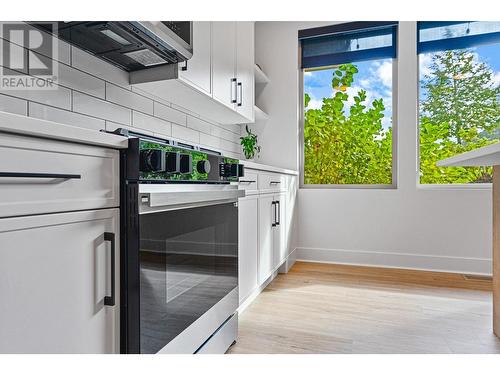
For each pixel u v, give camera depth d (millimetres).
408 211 2887
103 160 864
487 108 2775
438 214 2807
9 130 623
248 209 1890
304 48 3236
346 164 3164
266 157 3268
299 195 3193
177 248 1099
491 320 1790
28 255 672
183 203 1111
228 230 1524
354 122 3145
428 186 2879
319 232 3139
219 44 1956
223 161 1487
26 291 668
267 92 3275
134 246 906
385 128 3047
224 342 1445
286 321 1785
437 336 1604
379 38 2994
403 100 2891
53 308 723
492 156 1248
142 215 917
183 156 1118
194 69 1689
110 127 1593
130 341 906
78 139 760
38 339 692
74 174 773
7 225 631
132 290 905
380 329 1683
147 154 915
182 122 2188
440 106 2887
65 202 750
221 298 1438
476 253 2719
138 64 1608
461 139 2840
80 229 792
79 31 1277
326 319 1809
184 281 1143
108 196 878
